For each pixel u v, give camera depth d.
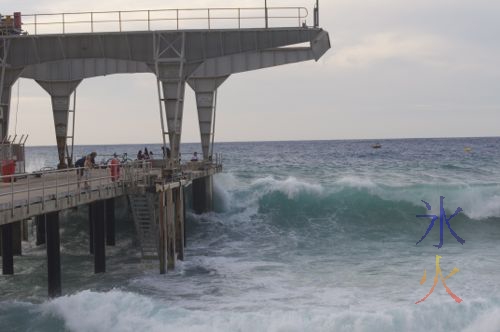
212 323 19.16
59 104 38.72
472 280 24.53
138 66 38.16
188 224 40.12
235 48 29.80
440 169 70.75
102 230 26.53
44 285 25.03
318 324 19.05
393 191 42.72
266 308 21.33
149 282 25.34
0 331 19.30
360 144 189.50
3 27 30.91
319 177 61.84
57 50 30.66
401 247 32.69
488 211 41.47
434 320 19.38
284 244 34.22
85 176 26.36
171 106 29.61
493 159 88.12
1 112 31.55
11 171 28.67
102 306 20.11
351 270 27.06
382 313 19.52
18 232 30.67
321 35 29.75
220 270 27.41
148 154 40.16
